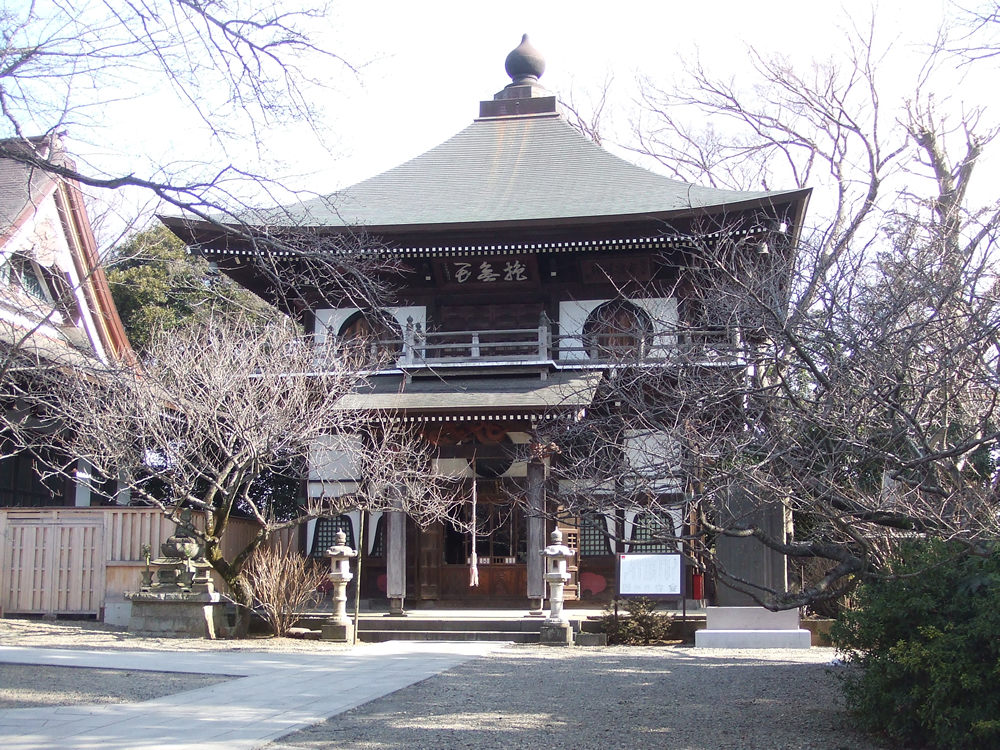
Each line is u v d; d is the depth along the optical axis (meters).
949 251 10.80
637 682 13.93
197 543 20.19
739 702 12.16
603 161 30.56
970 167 20.30
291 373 20.83
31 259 22.94
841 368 9.73
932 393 10.93
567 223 24.41
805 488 10.44
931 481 10.26
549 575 19.95
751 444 11.42
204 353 20.30
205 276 19.19
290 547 24.84
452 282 26.75
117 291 31.58
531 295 26.64
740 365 12.70
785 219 24.00
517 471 24.28
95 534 21.58
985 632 8.59
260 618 20.95
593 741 9.81
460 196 28.58
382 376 25.19
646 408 14.02
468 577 24.31
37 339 22.64
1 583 21.50
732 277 13.72
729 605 19.03
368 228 24.53
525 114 33.66
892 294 10.32
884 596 9.83
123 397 19.53
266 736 9.85
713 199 25.14
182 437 21.17
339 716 11.06
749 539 18.86
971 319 9.73
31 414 21.38
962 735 8.64
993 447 10.62
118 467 20.11
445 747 9.51
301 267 24.03
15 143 10.68
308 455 22.47
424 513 21.34
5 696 11.97
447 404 21.78
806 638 18.47
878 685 9.52
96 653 16.22
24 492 25.92
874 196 23.34
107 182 10.05
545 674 14.80
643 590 19.66
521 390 22.94
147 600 19.59
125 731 10.02
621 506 12.95
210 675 14.17
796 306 11.23
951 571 9.48
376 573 24.72
